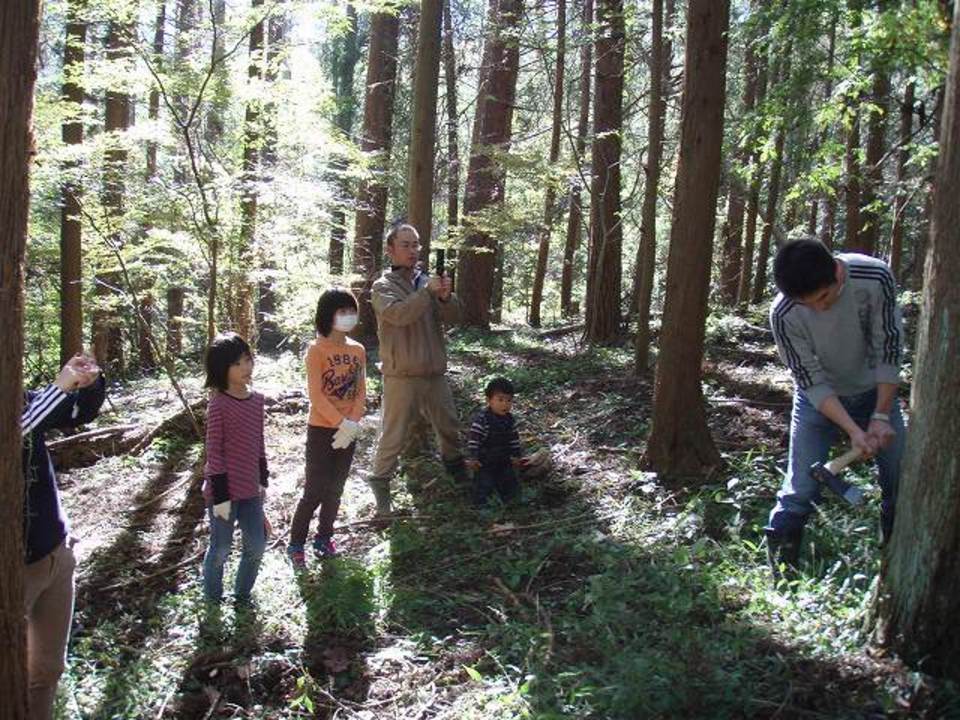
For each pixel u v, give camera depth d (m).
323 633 4.17
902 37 5.05
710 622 3.75
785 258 3.45
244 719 3.56
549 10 13.48
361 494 6.08
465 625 4.13
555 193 12.02
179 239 7.28
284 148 8.30
